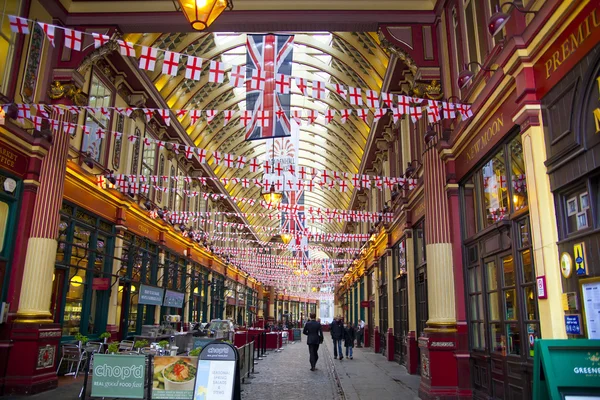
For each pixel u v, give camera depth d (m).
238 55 20.78
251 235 40.56
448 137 10.18
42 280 10.16
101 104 14.63
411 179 13.83
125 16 11.73
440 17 11.23
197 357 7.39
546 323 5.79
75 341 12.52
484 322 8.59
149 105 17.61
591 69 5.01
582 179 5.30
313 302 79.12
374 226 23.09
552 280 5.76
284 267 39.53
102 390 7.42
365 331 28.92
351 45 16.86
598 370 3.55
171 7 11.75
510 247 7.47
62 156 11.05
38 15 11.07
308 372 14.28
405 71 14.02
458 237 9.78
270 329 28.86
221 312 33.69
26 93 10.59
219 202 31.36
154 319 19.89
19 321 9.72
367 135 22.44
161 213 19.08
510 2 6.42
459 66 10.21
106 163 14.92
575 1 5.17
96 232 14.42
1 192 9.75
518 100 6.48
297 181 19.14
